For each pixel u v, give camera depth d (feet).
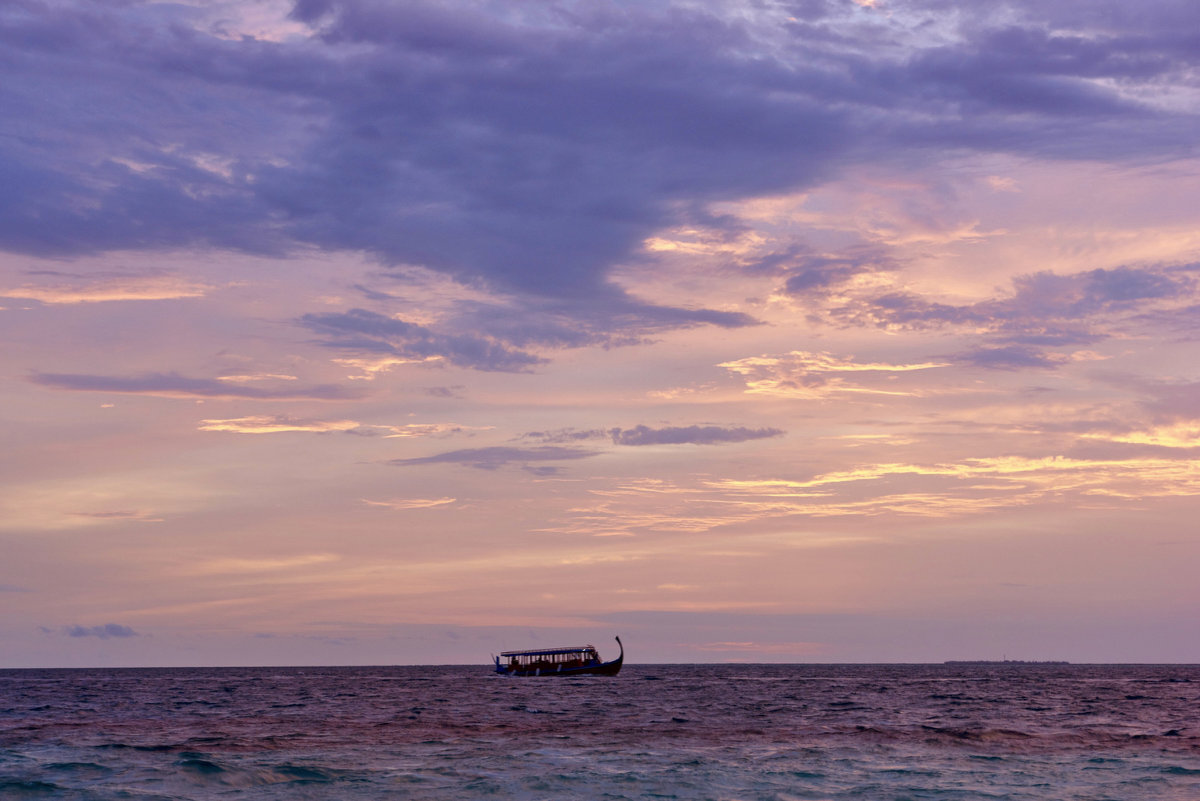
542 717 232.12
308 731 189.88
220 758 141.49
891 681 619.67
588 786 118.73
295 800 110.52
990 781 123.13
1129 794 115.03
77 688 501.15
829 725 204.74
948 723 214.90
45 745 160.45
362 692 422.00
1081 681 642.22
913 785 120.26
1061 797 112.98
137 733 186.50
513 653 557.33
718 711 258.37
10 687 514.27
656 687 467.93
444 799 111.24
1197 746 160.25
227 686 533.55
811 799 111.65
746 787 118.52
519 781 121.80
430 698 350.84
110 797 111.75
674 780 122.83
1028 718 237.66
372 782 120.98
